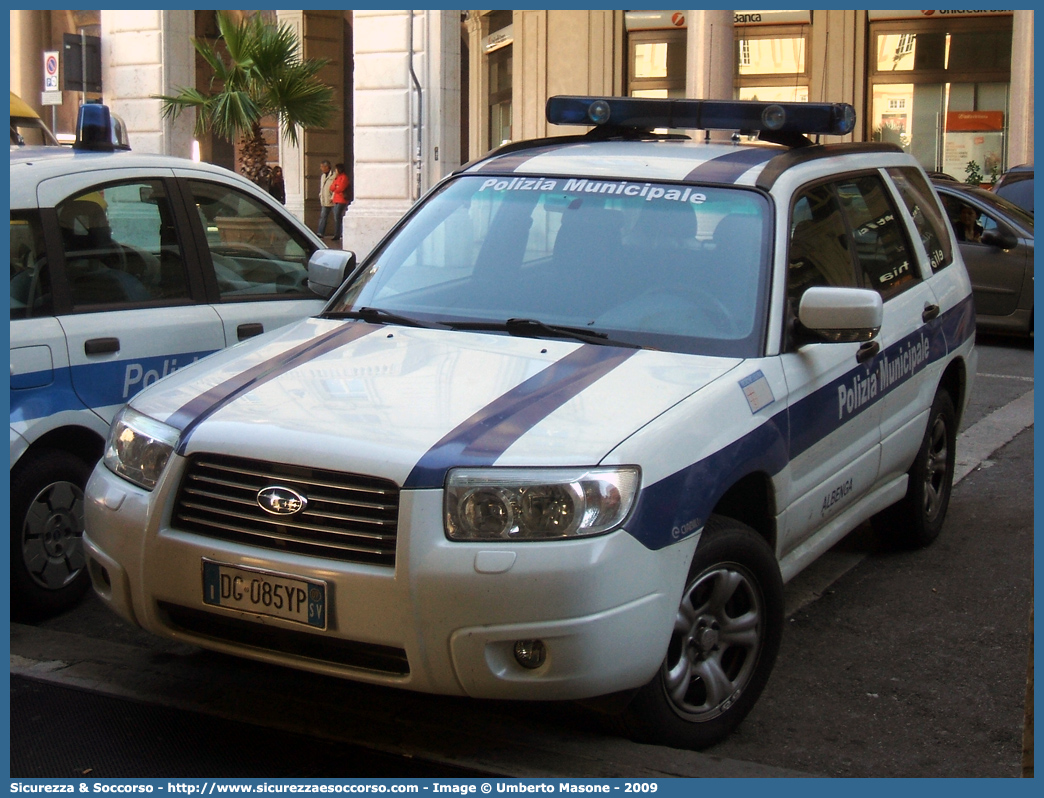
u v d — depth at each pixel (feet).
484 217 15.38
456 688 10.47
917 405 17.42
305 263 19.77
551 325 13.61
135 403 12.66
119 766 11.25
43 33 73.87
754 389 12.64
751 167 15.05
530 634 10.26
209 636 11.50
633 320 13.51
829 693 13.82
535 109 72.08
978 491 22.66
